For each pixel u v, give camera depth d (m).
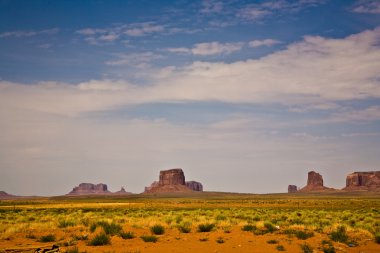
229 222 34.19
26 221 40.28
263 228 29.31
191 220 36.78
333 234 24.08
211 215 48.38
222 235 25.19
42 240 23.50
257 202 124.94
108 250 19.64
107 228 27.09
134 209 76.12
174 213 53.09
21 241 23.58
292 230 26.73
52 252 19.06
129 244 21.70
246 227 28.16
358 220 39.88
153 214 52.00
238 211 59.16
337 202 115.12
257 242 22.27
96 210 71.69
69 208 86.00
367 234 25.73
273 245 21.23
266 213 54.44
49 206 102.62
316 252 19.16
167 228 29.81
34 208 86.69
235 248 20.39
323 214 50.34
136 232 26.83
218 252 19.28
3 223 37.00
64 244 21.78
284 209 72.38
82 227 30.50
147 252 19.14
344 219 41.47
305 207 82.12
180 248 20.34
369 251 19.92
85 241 23.09
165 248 20.33
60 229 29.61
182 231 27.28
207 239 23.25
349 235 25.28
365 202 114.19
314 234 25.28
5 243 22.72
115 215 50.09
